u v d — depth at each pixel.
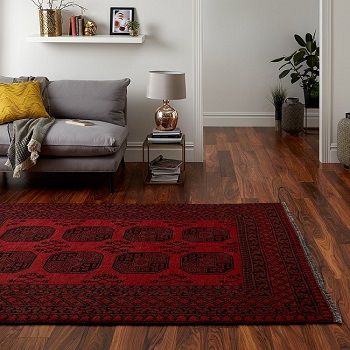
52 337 3.04
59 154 5.39
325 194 5.37
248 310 3.26
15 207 5.04
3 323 3.15
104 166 5.41
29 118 5.75
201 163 6.52
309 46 8.02
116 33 6.38
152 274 3.72
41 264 3.87
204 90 8.52
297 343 2.97
